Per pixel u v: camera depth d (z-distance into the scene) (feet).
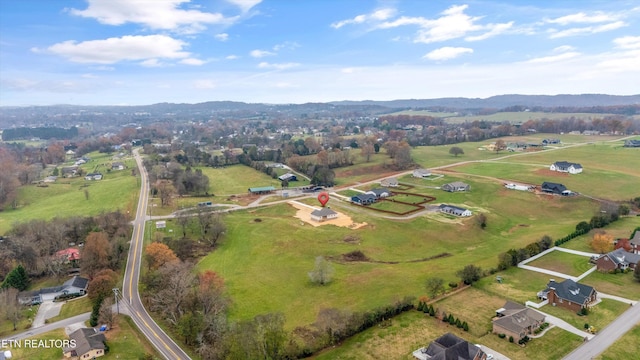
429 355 219.20
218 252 415.85
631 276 312.09
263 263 383.04
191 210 499.92
